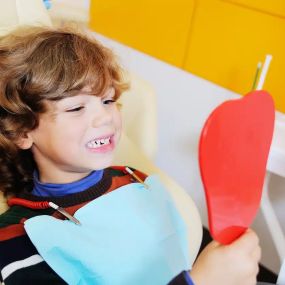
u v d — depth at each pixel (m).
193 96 1.49
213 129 0.42
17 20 1.02
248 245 0.57
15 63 0.74
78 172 0.79
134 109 1.13
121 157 1.06
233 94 1.37
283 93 1.22
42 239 0.69
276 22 1.18
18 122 0.75
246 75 1.30
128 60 1.67
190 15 1.38
